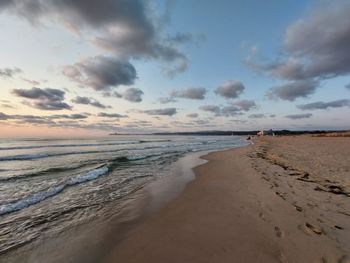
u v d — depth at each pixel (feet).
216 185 26.17
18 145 123.65
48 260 11.81
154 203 21.02
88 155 71.00
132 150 92.27
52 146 119.03
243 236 12.74
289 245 11.50
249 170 34.27
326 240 11.82
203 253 11.25
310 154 52.21
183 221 15.65
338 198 18.88
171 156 64.69
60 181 31.78
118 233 14.58
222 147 112.88
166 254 11.44
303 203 17.69
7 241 13.98
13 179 33.35
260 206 17.48
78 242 13.57
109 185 28.84
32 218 17.71
